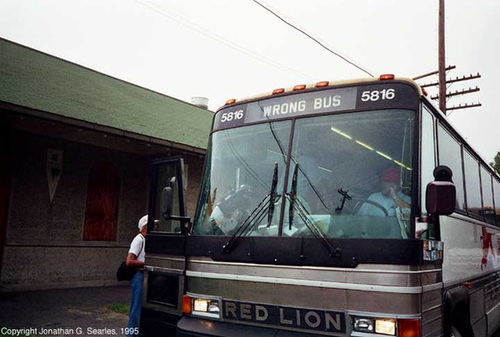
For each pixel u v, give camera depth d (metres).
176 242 5.25
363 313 3.89
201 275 4.85
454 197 4.00
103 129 11.47
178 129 14.91
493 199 8.76
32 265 11.74
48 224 12.15
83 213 12.98
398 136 4.43
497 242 8.73
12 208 11.45
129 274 6.95
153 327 5.41
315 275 4.16
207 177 5.48
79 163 12.98
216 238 4.82
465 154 6.69
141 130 12.80
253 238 4.57
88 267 12.95
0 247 11.18
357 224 4.24
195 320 4.79
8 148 11.37
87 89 14.38
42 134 12.10
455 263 5.23
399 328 3.75
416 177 4.23
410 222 4.09
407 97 4.52
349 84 4.82
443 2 19.91
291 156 4.82
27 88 11.84
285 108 5.12
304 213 4.48
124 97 15.73
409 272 3.83
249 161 5.14
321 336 4.07
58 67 15.11
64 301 10.30
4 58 13.45
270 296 4.36
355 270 3.99
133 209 14.31
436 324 4.27
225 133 5.54
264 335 4.27
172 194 5.08
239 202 4.98
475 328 6.04
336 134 4.71
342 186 4.47
